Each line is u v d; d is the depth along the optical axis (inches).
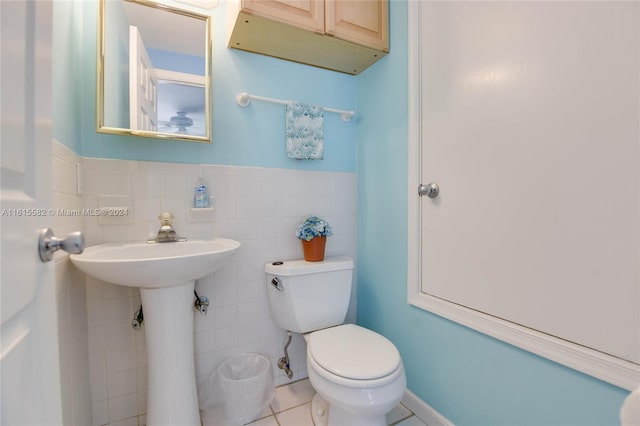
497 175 40.8
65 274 37.6
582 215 32.3
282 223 62.2
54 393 22.1
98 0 46.6
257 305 59.8
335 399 38.6
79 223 44.2
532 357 37.0
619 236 29.6
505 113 39.6
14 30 17.2
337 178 68.5
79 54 45.4
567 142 33.4
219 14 56.3
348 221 69.9
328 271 57.3
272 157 61.3
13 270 16.4
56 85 35.5
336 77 68.3
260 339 60.2
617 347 29.8
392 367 39.9
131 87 48.8
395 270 59.3
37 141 20.1
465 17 44.9
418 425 50.8
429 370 51.7
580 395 32.7
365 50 59.1
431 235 51.4
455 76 46.6
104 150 47.9
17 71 17.5
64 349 36.6
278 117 61.9
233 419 49.7
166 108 51.1
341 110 68.0
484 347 42.8
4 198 15.6
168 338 43.4
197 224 54.4
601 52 30.5
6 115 16.2
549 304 35.2
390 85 59.9
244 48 57.8
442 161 49.1
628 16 28.7
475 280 43.9
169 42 51.7
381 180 62.7
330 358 41.9
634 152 28.5
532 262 36.9
